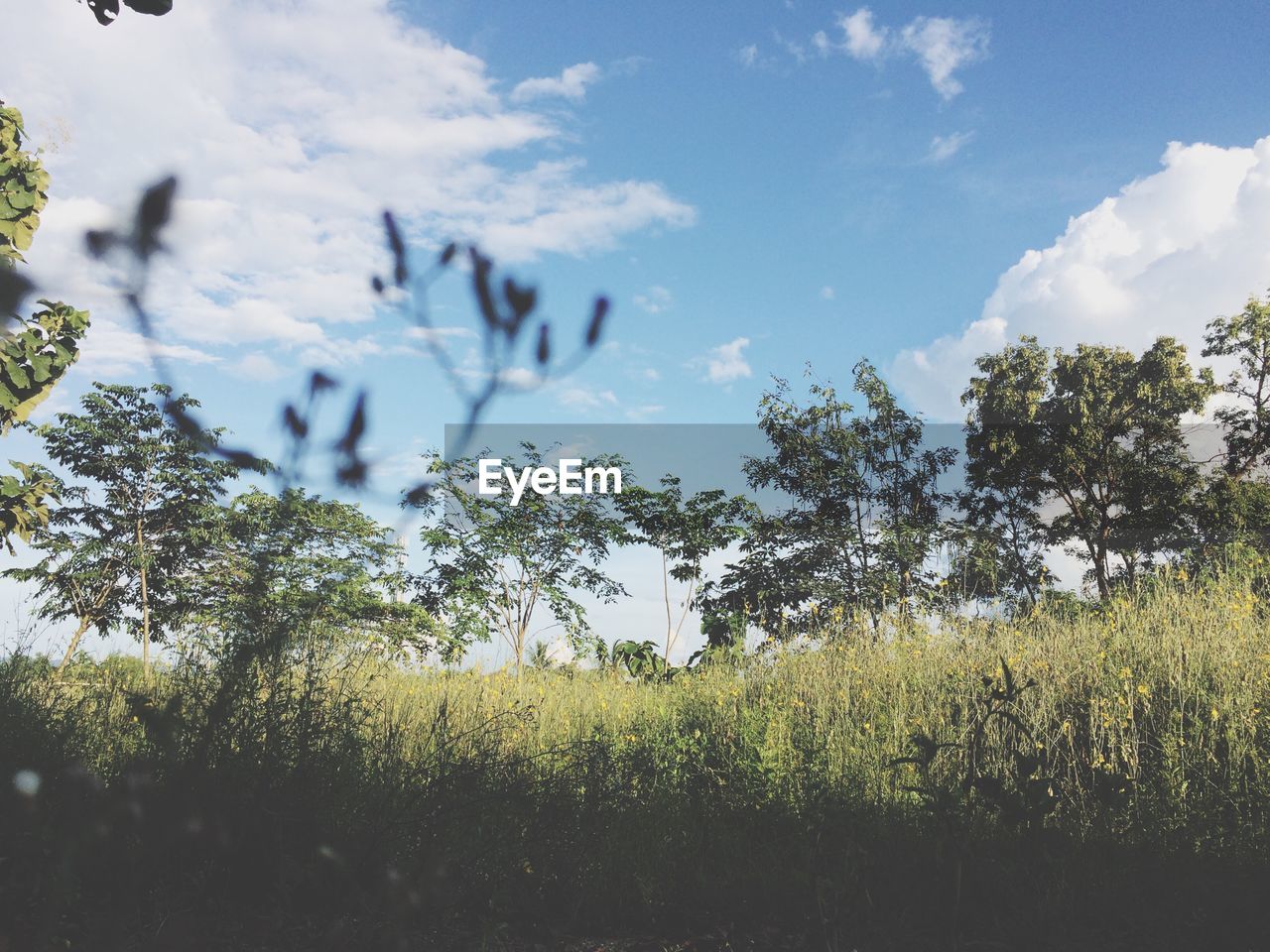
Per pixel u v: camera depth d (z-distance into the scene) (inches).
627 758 201.8
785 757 236.1
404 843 143.9
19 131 268.1
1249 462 830.5
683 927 147.6
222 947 112.7
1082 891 146.9
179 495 526.0
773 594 613.9
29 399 295.3
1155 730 234.4
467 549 599.2
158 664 207.5
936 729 249.3
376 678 273.1
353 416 47.6
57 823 98.3
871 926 140.6
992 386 834.2
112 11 70.7
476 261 46.6
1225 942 132.7
